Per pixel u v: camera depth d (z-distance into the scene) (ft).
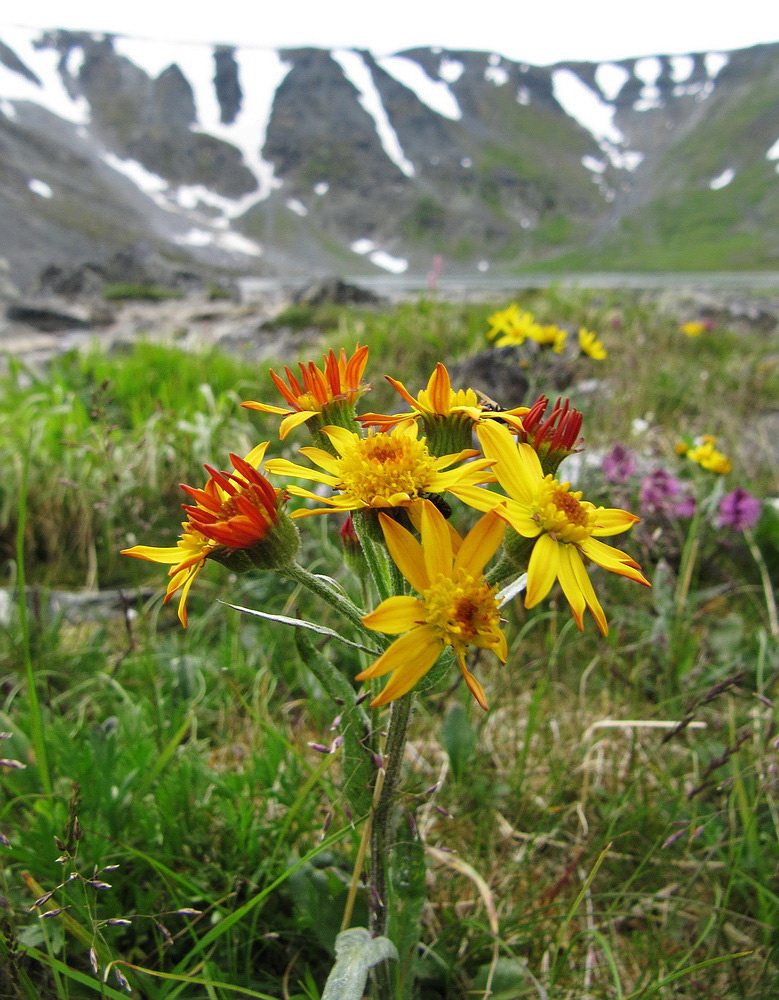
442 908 5.60
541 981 5.22
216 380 18.95
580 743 7.23
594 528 3.39
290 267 542.98
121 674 8.63
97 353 21.04
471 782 6.63
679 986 5.23
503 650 3.04
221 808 5.82
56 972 4.09
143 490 12.98
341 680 4.08
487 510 3.25
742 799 5.70
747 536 10.48
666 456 13.85
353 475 3.50
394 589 3.78
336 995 3.47
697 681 8.30
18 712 7.61
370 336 22.43
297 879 5.12
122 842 5.34
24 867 5.28
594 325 25.12
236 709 8.27
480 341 19.99
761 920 5.41
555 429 3.95
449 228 645.51
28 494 12.73
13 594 10.28
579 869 6.21
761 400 18.54
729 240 530.27
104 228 448.65
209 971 4.63
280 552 3.55
